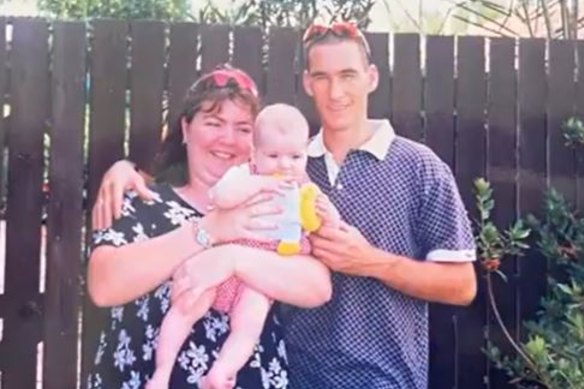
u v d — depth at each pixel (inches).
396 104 121.8
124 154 117.3
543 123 125.1
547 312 121.6
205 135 79.7
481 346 125.0
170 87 117.7
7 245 116.9
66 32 116.2
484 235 115.9
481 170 124.0
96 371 79.4
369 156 89.1
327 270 81.4
